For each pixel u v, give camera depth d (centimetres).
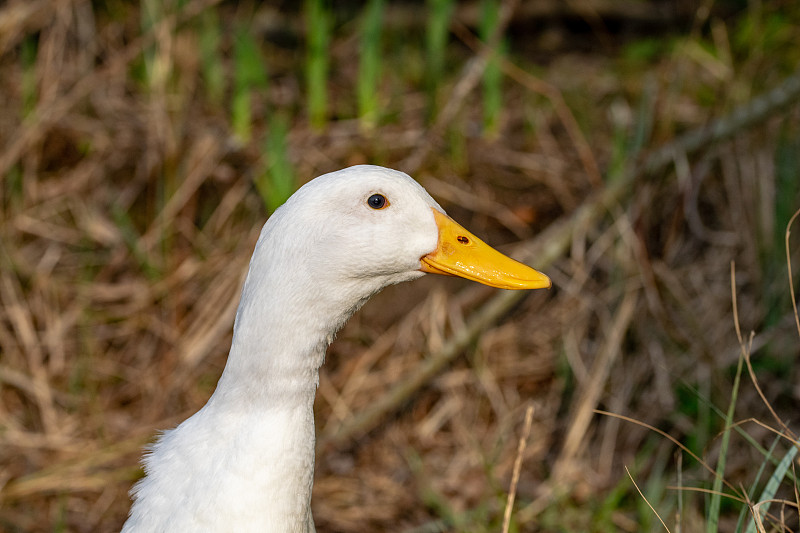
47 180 767
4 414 648
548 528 580
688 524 535
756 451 575
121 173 770
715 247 704
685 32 945
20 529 580
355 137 776
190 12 759
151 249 717
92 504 597
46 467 616
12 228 734
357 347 703
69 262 728
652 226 717
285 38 935
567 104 851
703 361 624
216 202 741
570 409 655
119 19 854
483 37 753
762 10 861
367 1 971
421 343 695
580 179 781
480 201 762
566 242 663
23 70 804
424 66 888
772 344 623
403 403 673
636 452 621
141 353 689
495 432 662
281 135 636
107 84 816
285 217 348
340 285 356
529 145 811
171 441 355
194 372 671
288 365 347
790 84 675
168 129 724
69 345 689
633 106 846
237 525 339
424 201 377
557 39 968
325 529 599
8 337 682
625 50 938
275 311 345
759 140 703
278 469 343
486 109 770
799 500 399
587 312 691
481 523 573
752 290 665
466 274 378
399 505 614
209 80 792
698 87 827
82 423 646
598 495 601
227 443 344
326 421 662
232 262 700
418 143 769
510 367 694
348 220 354
